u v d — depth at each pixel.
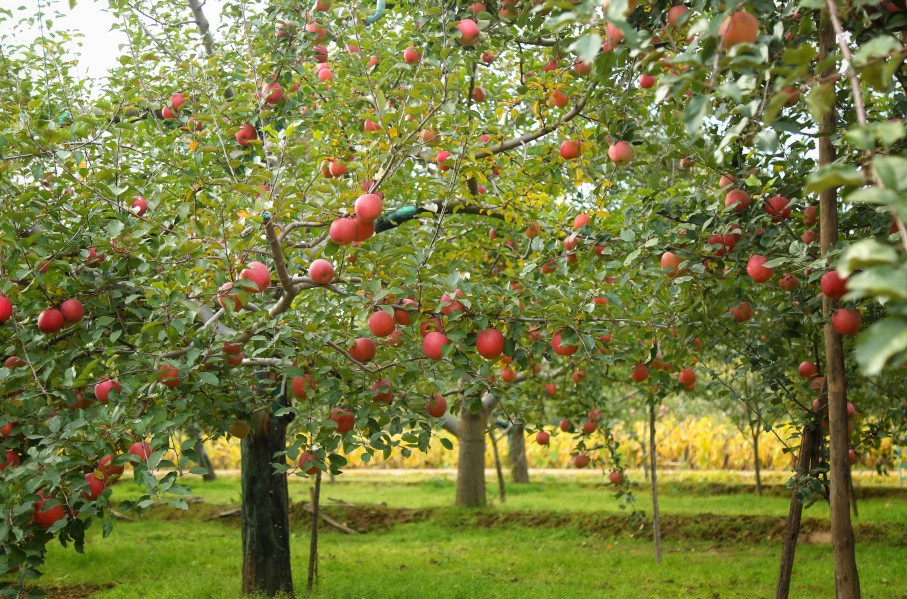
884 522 10.27
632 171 6.70
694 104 2.43
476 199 6.29
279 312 4.55
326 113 6.55
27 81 6.51
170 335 4.20
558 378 10.52
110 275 4.45
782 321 5.49
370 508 13.01
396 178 5.77
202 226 4.12
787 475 18.72
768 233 4.47
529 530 11.49
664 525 11.17
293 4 6.67
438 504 13.92
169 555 9.31
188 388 4.57
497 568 8.62
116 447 4.02
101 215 4.55
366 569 8.55
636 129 5.41
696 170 6.20
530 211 6.10
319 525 12.19
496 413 7.64
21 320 4.28
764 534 10.43
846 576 3.91
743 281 5.18
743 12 2.48
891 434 7.35
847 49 2.13
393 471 22.73
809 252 4.20
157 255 4.36
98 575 8.29
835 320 3.83
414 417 5.04
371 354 4.71
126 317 4.83
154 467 3.64
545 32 5.86
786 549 5.25
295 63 6.66
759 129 3.10
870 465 16.44
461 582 7.47
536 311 4.42
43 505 3.66
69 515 3.77
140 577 8.18
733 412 14.73
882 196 1.56
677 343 5.92
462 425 13.44
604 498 14.66
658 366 6.37
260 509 7.30
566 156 6.04
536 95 6.23
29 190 4.39
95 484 3.86
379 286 4.02
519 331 4.33
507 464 22.89
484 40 5.74
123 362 4.43
